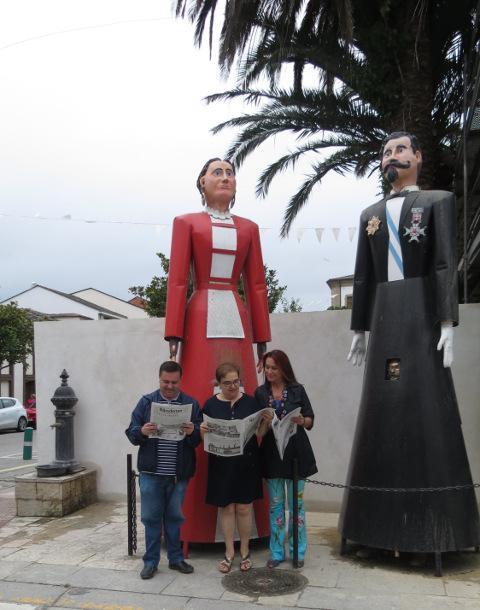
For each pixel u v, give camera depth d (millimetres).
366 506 4445
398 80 9047
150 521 4262
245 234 5227
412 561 4402
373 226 4742
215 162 5277
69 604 3799
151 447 4242
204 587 4047
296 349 6402
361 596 3840
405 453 4344
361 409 4738
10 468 11164
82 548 4996
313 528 5547
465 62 7258
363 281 4910
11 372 35344
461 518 4258
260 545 5008
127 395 6859
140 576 4254
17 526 5781
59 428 6594
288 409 4328
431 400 4391
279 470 4375
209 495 4465
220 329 5027
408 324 4516
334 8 9195
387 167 4762
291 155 11766
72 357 7039
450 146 10117
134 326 6898
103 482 6859
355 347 5020
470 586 4000
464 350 5918
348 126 10648
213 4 9242
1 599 3900
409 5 8734
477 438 5836
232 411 4383
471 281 10289
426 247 4508
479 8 6266
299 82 10727
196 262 5164
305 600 3787
